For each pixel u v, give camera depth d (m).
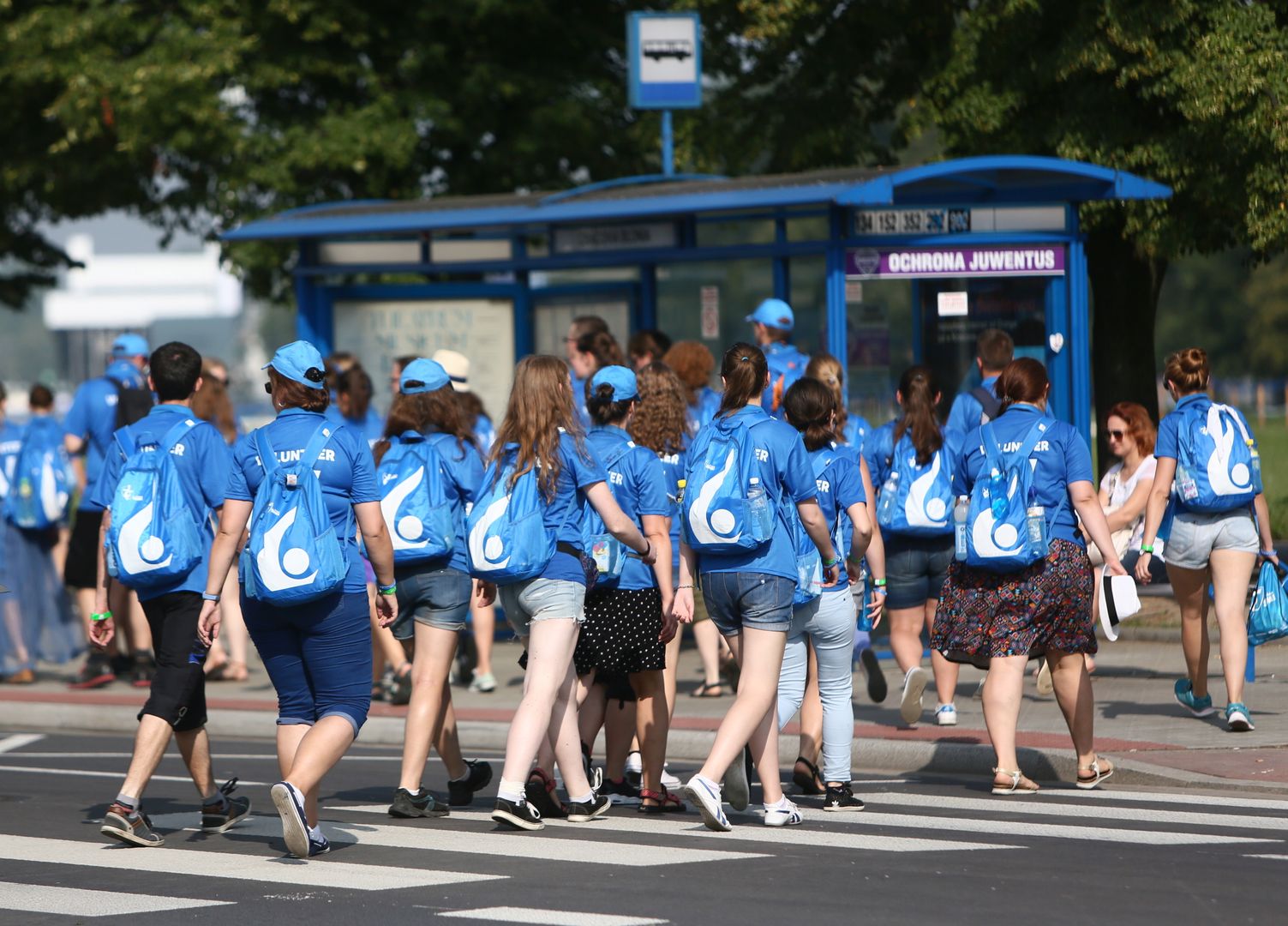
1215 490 24.56
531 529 18.86
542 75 57.97
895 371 35.19
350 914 15.48
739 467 18.81
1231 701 24.72
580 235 39.44
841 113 50.66
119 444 19.80
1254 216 39.53
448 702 21.64
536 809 19.78
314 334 41.75
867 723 26.44
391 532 20.78
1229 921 14.70
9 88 56.94
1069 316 35.41
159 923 15.31
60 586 36.34
